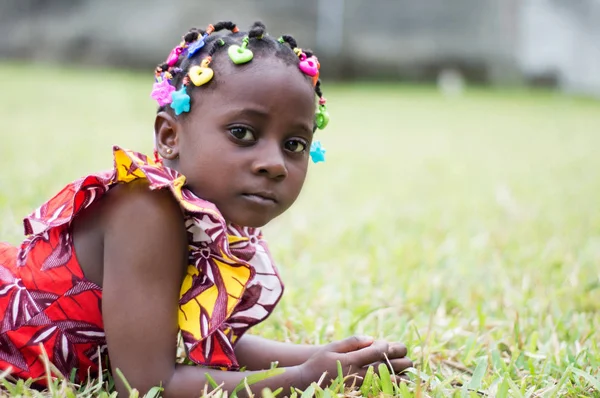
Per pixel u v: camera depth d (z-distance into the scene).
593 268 3.59
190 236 1.98
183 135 1.97
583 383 2.20
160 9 19.27
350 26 19.53
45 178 4.99
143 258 1.87
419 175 6.72
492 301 3.06
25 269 2.03
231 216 1.93
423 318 2.87
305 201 5.23
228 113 1.89
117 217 1.91
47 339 2.01
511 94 18.12
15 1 19.53
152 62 18.69
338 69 19.00
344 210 4.96
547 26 20.50
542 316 2.85
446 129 10.98
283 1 19.33
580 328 2.70
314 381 2.00
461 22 20.02
